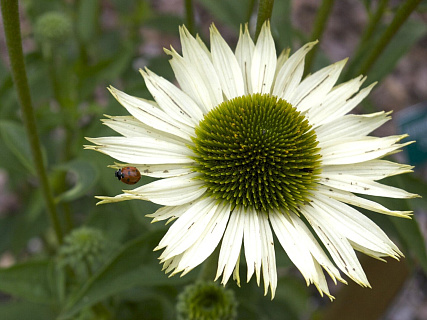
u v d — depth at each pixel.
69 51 0.48
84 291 0.32
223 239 0.30
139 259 0.32
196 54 0.31
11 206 0.59
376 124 0.31
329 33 0.74
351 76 0.38
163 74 0.45
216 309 0.33
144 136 0.30
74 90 0.43
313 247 0.30
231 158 0.31
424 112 0.38
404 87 0.70
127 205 0.38
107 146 0.29
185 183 0.30
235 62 0.31
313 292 0.54
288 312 0.44
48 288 0.36
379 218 0.37
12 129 0.36
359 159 0.31
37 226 0.44
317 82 0.32
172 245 0.29
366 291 0.41
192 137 0.31
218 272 0.29
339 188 0.31
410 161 0.39
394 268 0.40
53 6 0.45
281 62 0.32
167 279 0.33
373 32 0.40
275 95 0.32
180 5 0.73
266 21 0.31
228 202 0.31
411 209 0.34
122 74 0.45
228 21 0.42
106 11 0.71
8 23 0.30
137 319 0.41
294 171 0.31
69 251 0.35
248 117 0.32
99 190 0.46
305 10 0.75
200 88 0.31
